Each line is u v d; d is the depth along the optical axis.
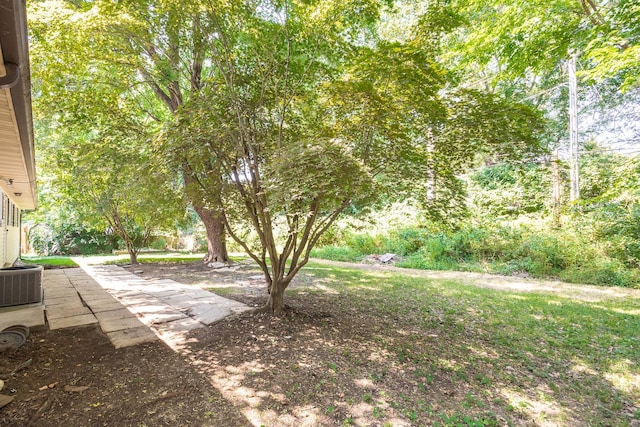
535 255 9.67
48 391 2.52
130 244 10.93
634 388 3.15
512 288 7.59
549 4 6.61
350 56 4.59
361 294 6.54
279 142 4.27
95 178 9.23
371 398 2.68
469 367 3.44
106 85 7.48
